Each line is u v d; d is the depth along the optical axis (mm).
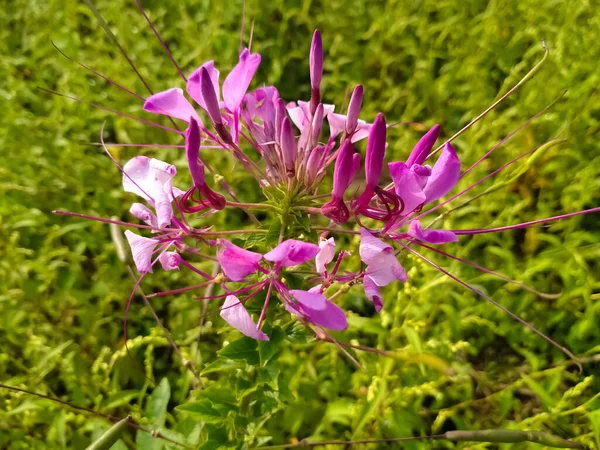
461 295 275
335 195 137
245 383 171
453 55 376
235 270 128
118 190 308
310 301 122
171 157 324
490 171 318
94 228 288
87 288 285
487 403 255
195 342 241
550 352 268
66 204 300
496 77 370
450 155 134
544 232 302
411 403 228
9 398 220
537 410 257
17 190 294
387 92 368
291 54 382
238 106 146
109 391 229
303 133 163
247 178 313
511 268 273
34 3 391
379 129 126
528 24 362
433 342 228
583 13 355
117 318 273
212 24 368
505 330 264
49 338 250
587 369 261
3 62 353
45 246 268
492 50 367
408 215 141
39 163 302
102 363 231
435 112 360
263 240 152
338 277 141
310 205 153
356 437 218
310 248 124
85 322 256
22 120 314
